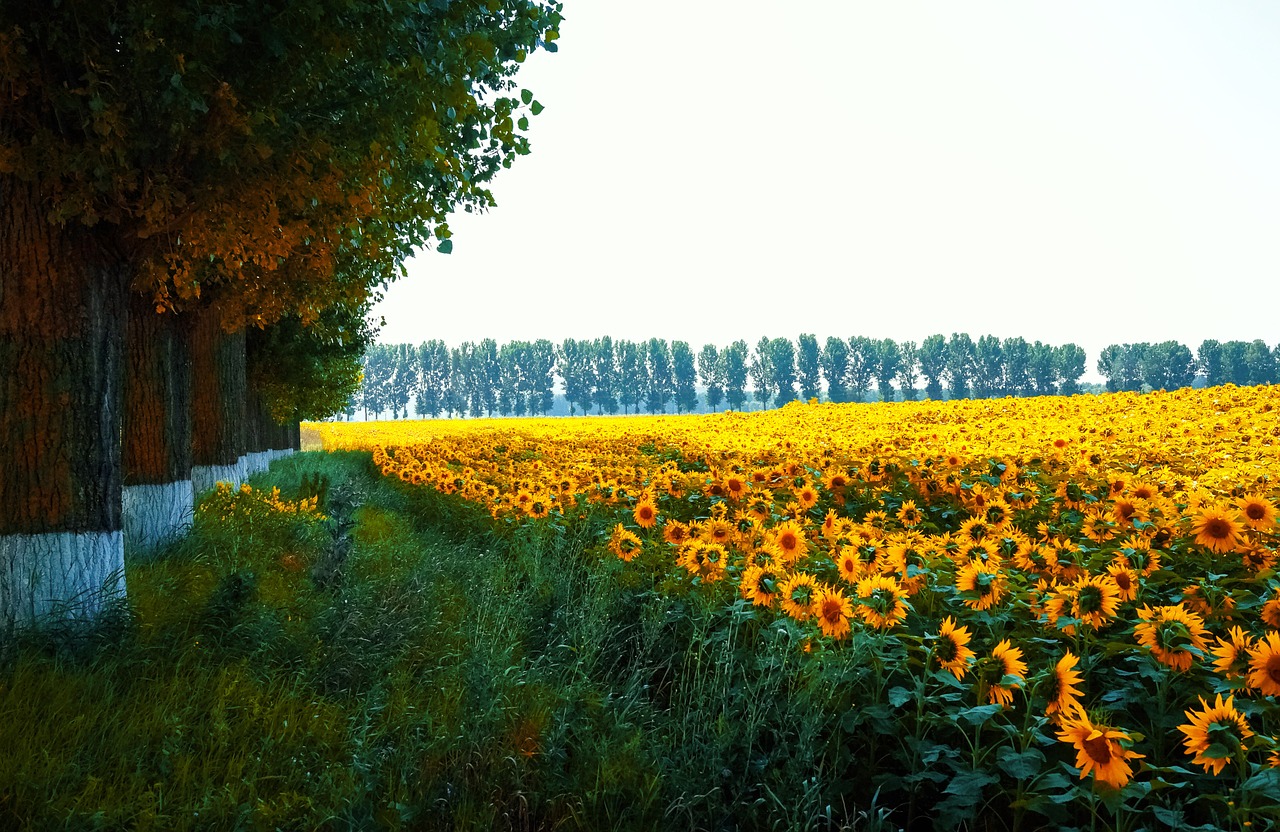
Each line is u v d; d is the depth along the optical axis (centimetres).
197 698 468
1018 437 1695
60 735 407
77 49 511
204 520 941
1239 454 1259
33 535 539
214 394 1331
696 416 5972
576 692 510
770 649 492
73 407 558
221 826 359
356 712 480
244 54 557
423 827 382
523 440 2711
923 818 407
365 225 768
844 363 14175
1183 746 393
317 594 711
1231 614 486
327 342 2045
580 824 388
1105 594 450
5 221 541
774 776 406
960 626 503
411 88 581
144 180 566
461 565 876
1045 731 400
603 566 737
